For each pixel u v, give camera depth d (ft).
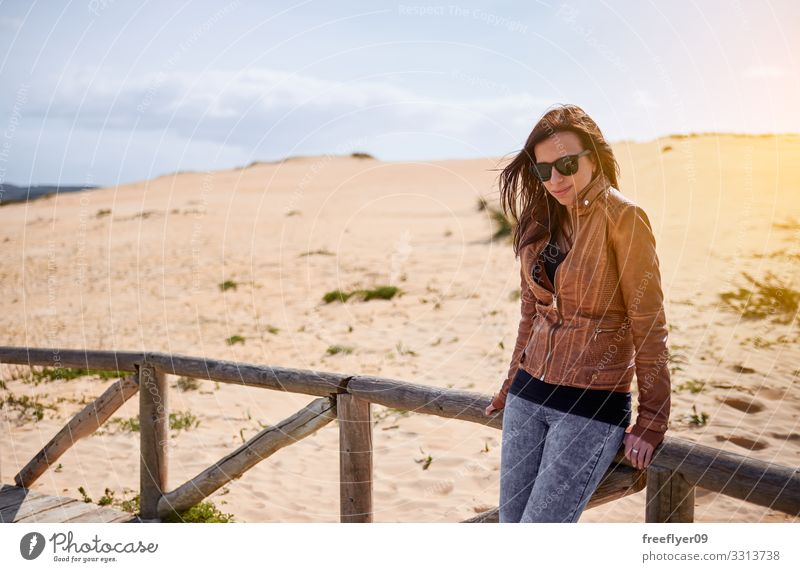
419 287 32.81
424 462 14.12
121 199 126.62
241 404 19.24
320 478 14.19
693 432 13.58
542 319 6.99
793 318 20.07
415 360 21.35
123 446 16.66
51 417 19.12
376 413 17.38
